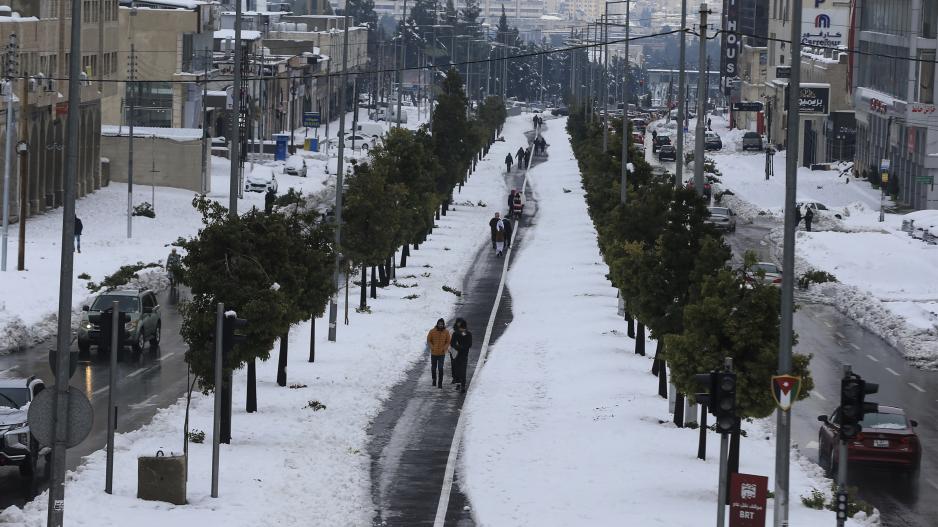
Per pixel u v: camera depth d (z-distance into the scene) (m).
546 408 84.50
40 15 192.88
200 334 70.06
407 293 142.00
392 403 86.88
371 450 72.81
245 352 70.81
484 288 149.12
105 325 58.62
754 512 51.22
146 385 89.31
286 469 65.88
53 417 48.53
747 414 62.25
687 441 74.56
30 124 186.50
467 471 67.62
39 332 109.88
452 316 127.44
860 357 110.94
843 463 52.47
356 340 111.44
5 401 64.44
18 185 182.38
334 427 77.69
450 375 98.00
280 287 76.06
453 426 79.81
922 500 64.06
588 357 101.88
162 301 131.88
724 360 61.16
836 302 143.00
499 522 57.06
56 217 192.88
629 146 166.12
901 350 113.44
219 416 59.53
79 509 54.59
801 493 63.66
